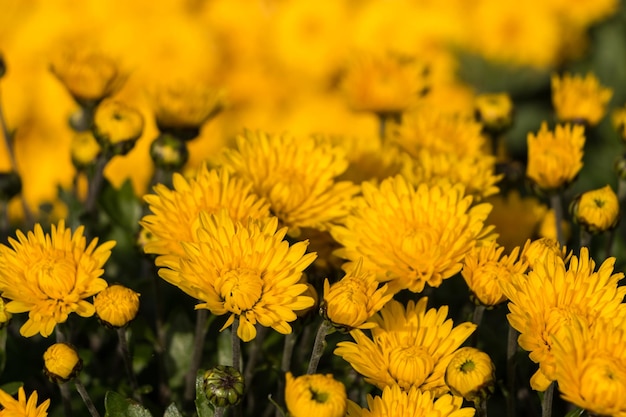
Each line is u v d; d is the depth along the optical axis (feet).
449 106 4.28
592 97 2.83
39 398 2.56
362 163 2.64
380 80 2.84
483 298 2.29
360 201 2.39
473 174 2.58
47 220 3.11
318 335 2.22
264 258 2.22
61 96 4.30
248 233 2.23
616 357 2.14
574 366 2.11
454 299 2.70
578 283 2.20
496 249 2.44
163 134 2.71
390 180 2.38
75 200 2.79
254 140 2.51
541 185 2.57
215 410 2.19
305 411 2.10
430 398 2.18
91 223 2.75
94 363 2.62
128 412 2.29
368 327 2.19
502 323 2.64
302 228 2.49
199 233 2.23
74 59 2.78
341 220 2.44
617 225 2.50
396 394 2.17
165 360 2.57
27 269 2.26
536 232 2.69
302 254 2.22
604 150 4.31
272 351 2.58
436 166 2.59
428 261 2.32
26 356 2.56
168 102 2.73
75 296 2.26
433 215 2.36
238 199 2.34
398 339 2.26
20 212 3.88
